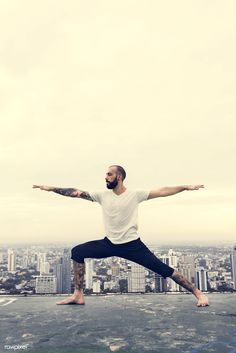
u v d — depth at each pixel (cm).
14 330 244
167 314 299
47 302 370
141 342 212
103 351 193
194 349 196
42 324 263
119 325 258
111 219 347
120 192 353
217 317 286
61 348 200
